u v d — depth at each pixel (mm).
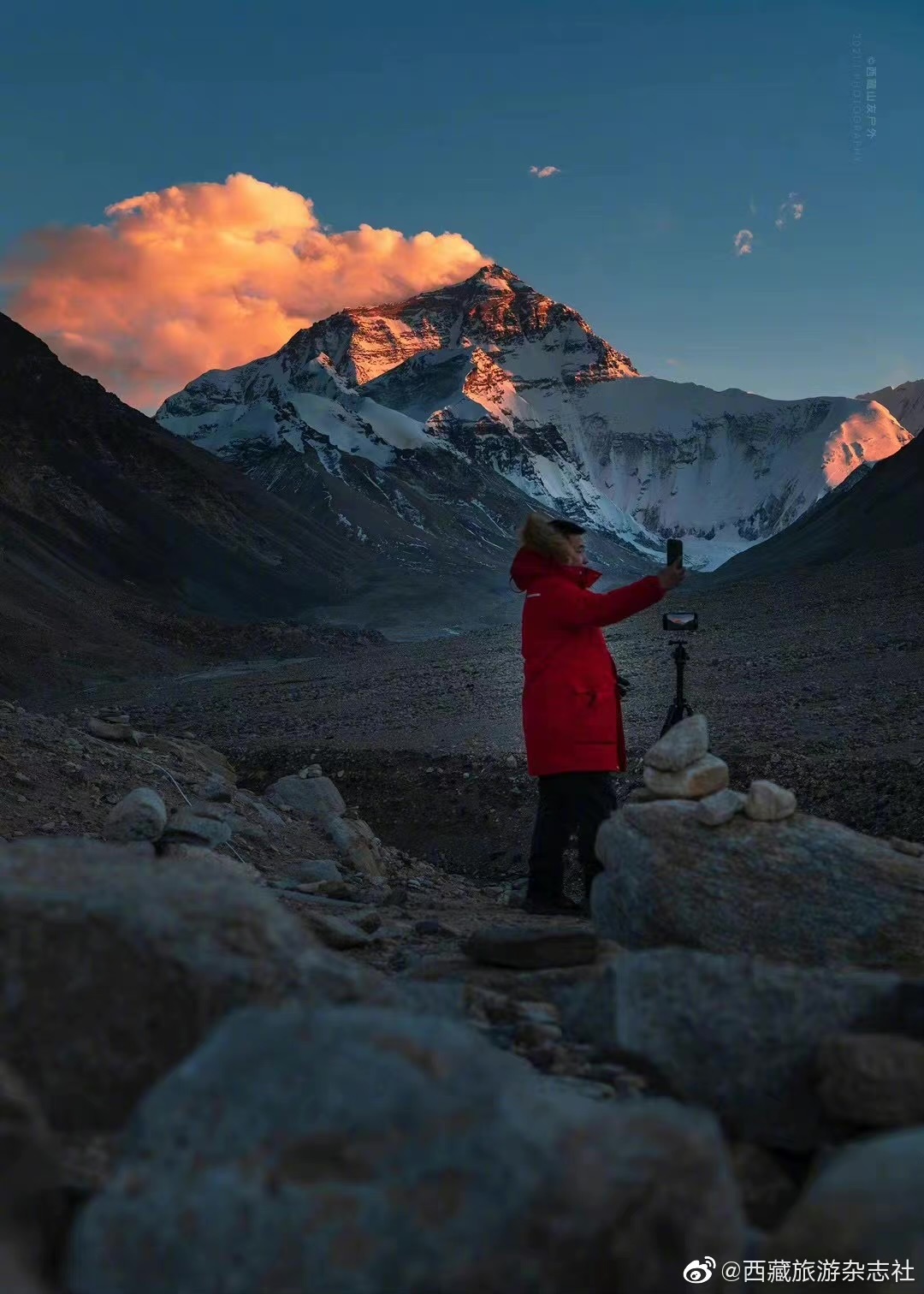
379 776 17938
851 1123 2975
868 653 26125
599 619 6121
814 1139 3057
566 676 6285
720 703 21891
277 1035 2215
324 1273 1872
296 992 2836
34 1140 2164
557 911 6672
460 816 16219
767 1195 2863
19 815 8422
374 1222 1911
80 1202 2229
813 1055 3135
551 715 6289
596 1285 1898
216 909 2957
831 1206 1983
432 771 17516
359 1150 2016
